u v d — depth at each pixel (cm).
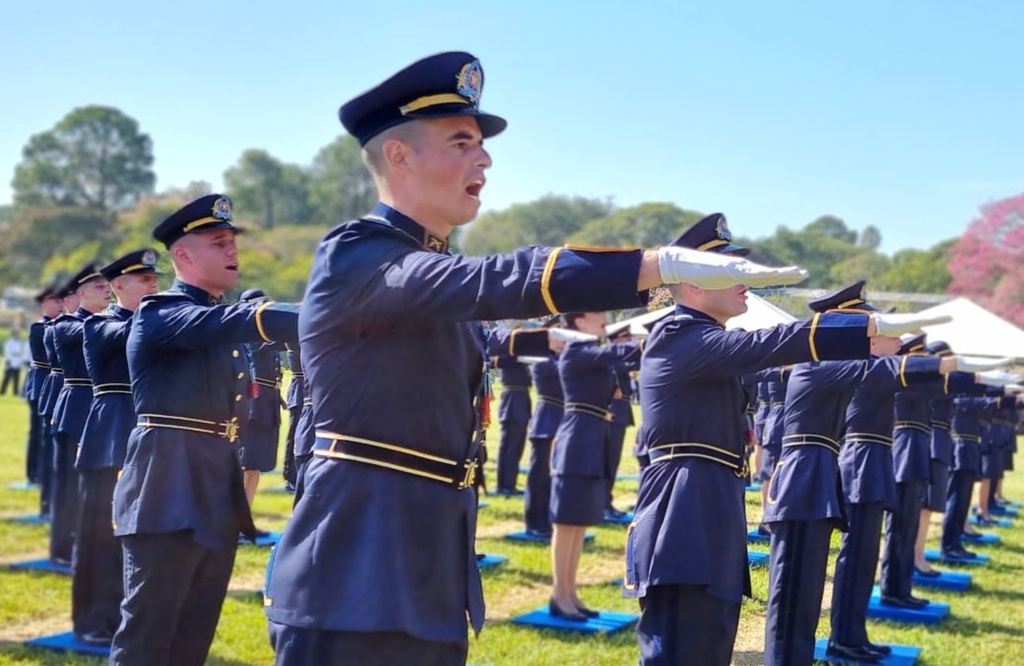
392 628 275
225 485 511
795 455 554
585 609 798
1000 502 1570
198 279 509
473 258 255
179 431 500
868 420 689
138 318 495
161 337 481
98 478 664
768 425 595
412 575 281
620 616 798
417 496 284
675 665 460
